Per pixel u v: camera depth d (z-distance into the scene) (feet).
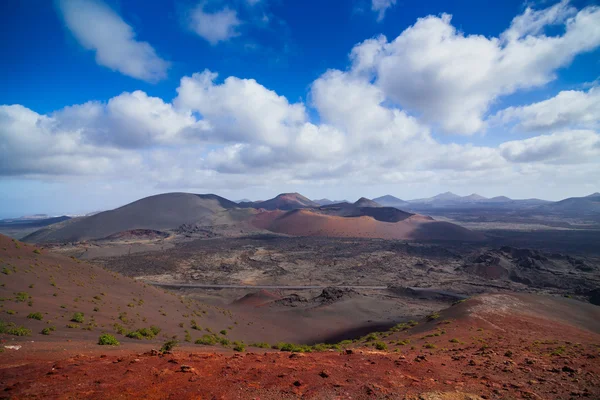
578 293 322.55
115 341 64.75
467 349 72.23
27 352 46.21
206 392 31.76
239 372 38.83
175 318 143.33
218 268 507.71
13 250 153.48
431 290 353.72
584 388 38.65
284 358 48.67
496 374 44.55
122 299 143.95
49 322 78.95
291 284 417.08
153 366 39.47
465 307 144.36
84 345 58.13
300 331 204.85
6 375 33.91
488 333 99.55
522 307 149.48
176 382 34.04
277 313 255.50
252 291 371.97
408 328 139.23
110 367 38.24
